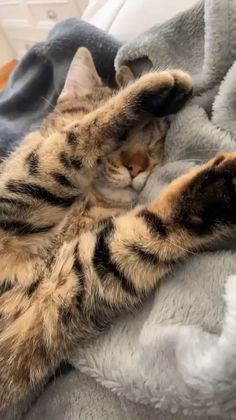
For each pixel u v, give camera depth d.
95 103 0.37
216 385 0.19
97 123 0.30
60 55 0.45
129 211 0.30
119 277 0.27
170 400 0.21
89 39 0.42
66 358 0.27
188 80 0.31
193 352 0.21
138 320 0.26
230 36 0.28
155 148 0.35
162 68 0.33
